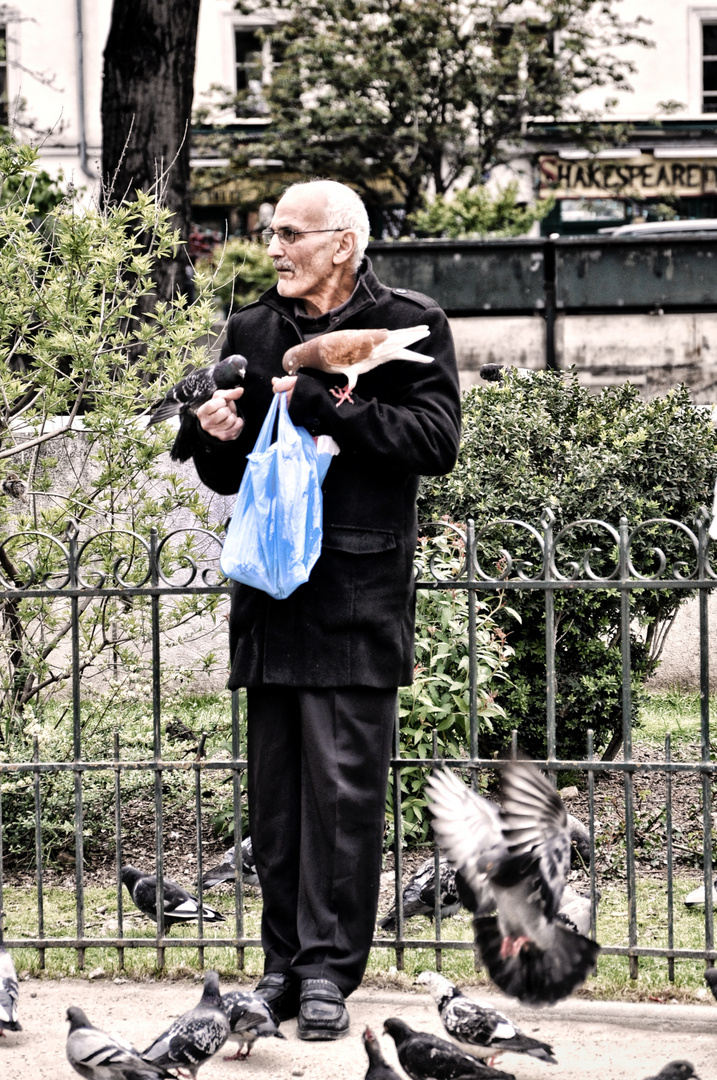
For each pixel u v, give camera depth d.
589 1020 5.82
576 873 8.20
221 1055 5.47
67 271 8.02
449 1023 5.05
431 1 32.53
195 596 8.59
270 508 5.52
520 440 9.65
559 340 20.08
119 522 8.90
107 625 8.72
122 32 13.59
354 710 5.70
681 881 8.02
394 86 32.59
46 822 8.25
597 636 9.40
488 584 6.02
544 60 33.59
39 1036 5.68
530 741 9.59
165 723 9.04
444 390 5.76
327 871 5.65
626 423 9.77
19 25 34.44
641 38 34.16
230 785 9.20
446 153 34.25
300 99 35.25
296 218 5.73
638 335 19.98
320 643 5.67
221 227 37.34
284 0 34.78
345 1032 5.62
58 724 8.55
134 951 6.95
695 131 37.19
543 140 36.78
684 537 9.24
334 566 5.67
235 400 5.86
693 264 19.97
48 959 6.71
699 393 19.91
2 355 8.14
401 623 5.81
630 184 37.38
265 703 5.86
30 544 8.61
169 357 8.76
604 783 9.86
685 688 12.16
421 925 7.39
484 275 20.30
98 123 34.94
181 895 6.77
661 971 6.53
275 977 5.79
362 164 34.06
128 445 8.20
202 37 37.19
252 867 7.50
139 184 13.57
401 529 5.80
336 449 5.64
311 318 5.85
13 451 8.16
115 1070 4.89
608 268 20.00
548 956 4.54
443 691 8.42
